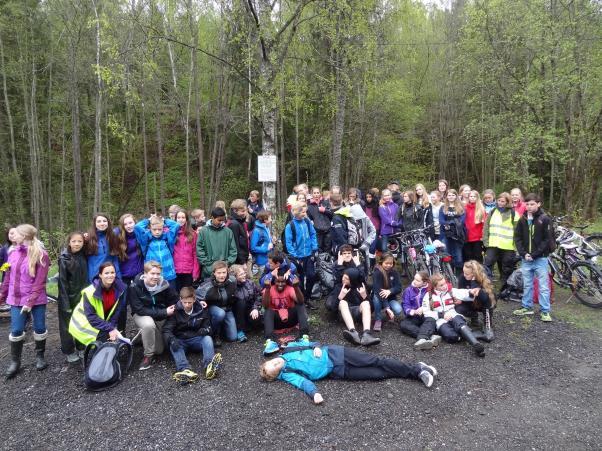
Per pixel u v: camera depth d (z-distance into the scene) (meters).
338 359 4.05
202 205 16.67
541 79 13.62
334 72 13.63
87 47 14.95
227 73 14.91
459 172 25.91
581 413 3.45
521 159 14.40
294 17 7.88
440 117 22.45
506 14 13.53
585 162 14.46
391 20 15.48
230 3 8.71
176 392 3.91
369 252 6.94
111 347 4.14
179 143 25.70
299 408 3.57
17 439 3.29
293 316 5.07
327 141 18.64
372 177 21.44
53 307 6.89
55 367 4.58
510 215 6.40
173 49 18.28
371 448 3.04
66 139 20.97
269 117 8.38
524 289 5.72
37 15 16.47
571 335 5.05
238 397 3.78
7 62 17.08
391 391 3.84
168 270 5.30
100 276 4.26
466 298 5.09
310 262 6.12
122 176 22.72
